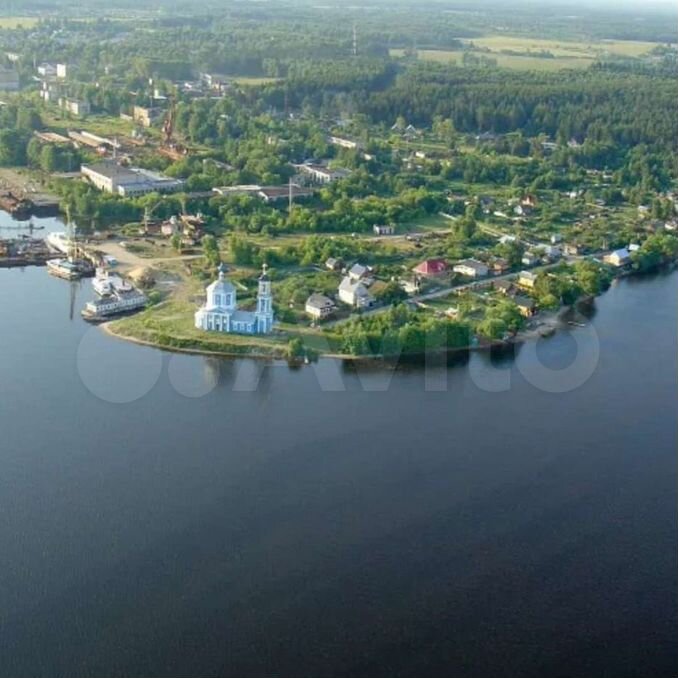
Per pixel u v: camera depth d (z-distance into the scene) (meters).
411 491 168.50
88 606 138.38
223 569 146.62
